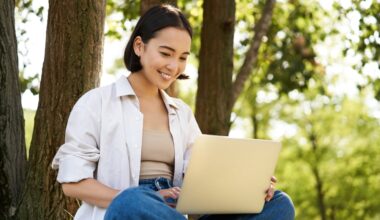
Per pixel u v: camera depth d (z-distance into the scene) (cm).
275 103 2208
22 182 405
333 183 2511
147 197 271
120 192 277
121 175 300
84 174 293
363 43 789
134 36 315
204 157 285
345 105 2467
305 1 866
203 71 635
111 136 303
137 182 302
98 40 410
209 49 633
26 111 632
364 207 2525
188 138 331
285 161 2506
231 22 632
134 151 302
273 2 751
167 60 305
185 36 307
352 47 800
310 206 2539
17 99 409
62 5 406
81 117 302
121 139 303
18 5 725
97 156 298
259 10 842
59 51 405
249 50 732
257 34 738
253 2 847
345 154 2523
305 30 869
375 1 780
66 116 401
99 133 303
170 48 304
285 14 868
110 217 269
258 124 2334
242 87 720
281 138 2453
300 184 2525
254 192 306
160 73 306
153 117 317
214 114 629
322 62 886
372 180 2511
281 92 873
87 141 301
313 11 864
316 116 2422
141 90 317
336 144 2481
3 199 398
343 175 2505
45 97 406
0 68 399
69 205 399
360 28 786
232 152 292
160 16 307
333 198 2522
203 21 639
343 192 2516
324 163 2488
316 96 2094
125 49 318
